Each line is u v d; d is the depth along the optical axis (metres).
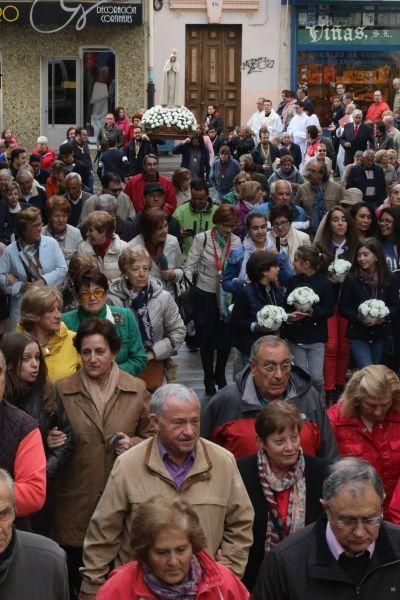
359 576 11.33
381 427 15.69
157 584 10.70
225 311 26.19
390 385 15.30
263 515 13.76
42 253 24.75
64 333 17.73
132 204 34.56
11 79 68.25
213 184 46.50
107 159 49.41
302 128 64.31
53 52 68.06
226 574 11.23
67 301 23.36
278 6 75.38
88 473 15.59
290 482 13.73
